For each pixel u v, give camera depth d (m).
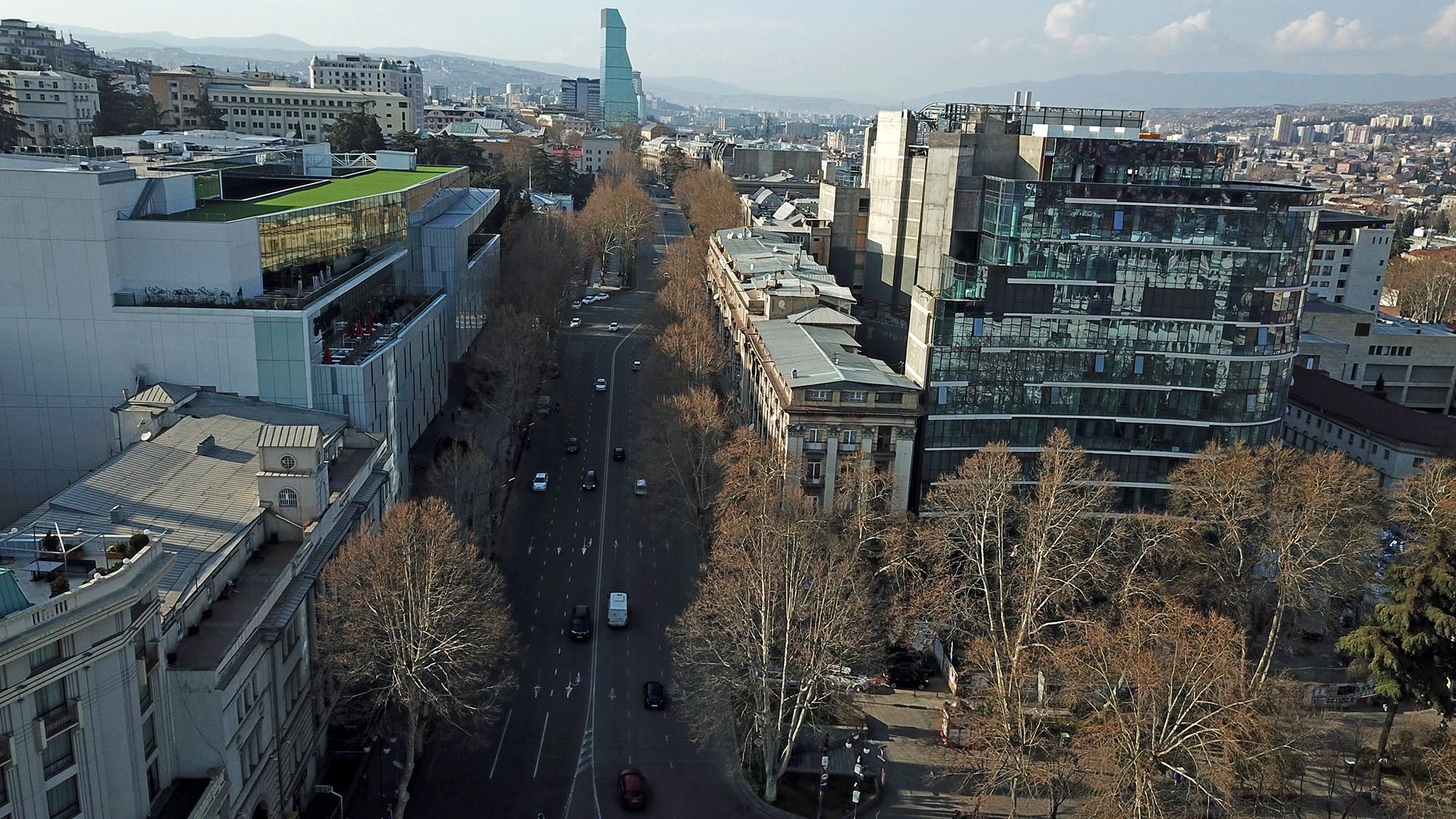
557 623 116.00
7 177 107.38
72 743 59.16
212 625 73.94
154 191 124.38
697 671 97.00
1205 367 128.50
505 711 99.62
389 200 162.50
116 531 79.56
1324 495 105.12
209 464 97.00
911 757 96.62
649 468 143.25
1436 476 125.31
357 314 148.62
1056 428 130.62
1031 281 124.25
